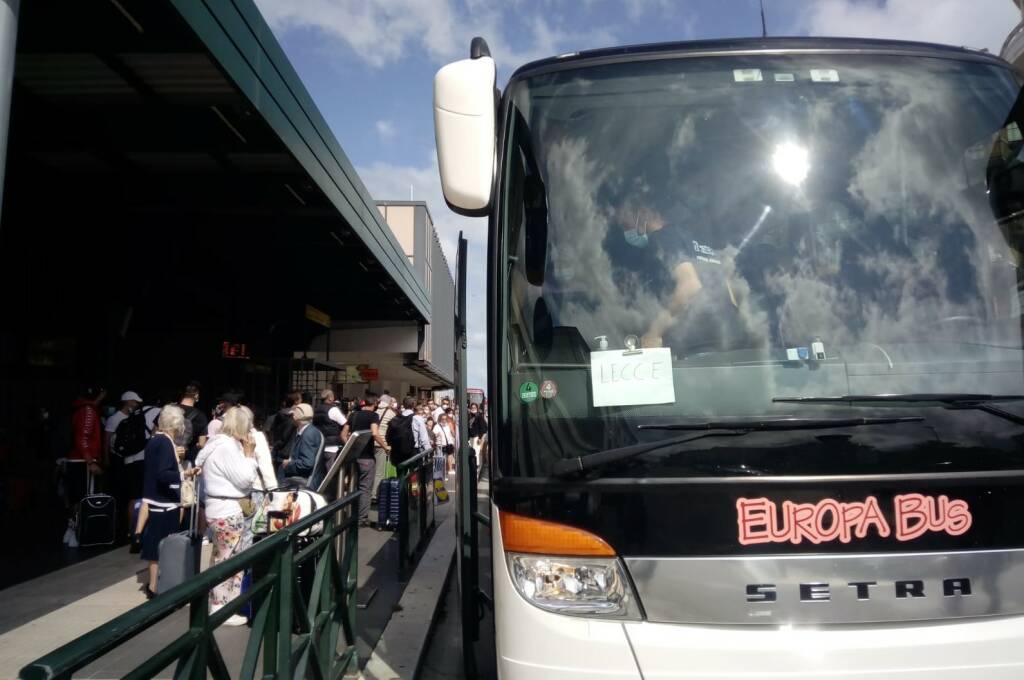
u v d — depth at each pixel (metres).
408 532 8.02
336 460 6.69
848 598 2.59
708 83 3.43
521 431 2.90
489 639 5.93
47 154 10.20
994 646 2.58
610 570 2.67
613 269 3.14
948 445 2.73
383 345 24.42
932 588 2.61
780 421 2.71
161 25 6.80
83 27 6.85
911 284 3.08
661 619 2.61
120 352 15.69
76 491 9.52
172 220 13.39
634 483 2.70
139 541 8.45
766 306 3.04
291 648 3.63
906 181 3.25
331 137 11.53
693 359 2.94
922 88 3.43
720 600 2.60
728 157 3.29
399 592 7.18
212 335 18.03
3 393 12.31
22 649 5.27
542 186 3.30
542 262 3.18
